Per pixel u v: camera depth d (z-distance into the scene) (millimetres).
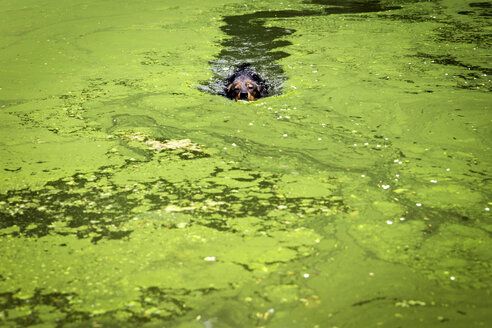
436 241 3340
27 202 3910
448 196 3893
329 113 5578
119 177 4285
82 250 3314
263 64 7277
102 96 6156
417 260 3150
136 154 4699
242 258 3219
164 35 8781
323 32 8836
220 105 5867
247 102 5949
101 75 6906
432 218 3609
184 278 3035
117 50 8000
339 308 2754
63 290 2930
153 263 3180
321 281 2982
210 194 4012
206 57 7625
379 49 7828
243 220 3656
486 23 9211
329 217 3668
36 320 2695
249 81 6195
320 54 7656
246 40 8438
